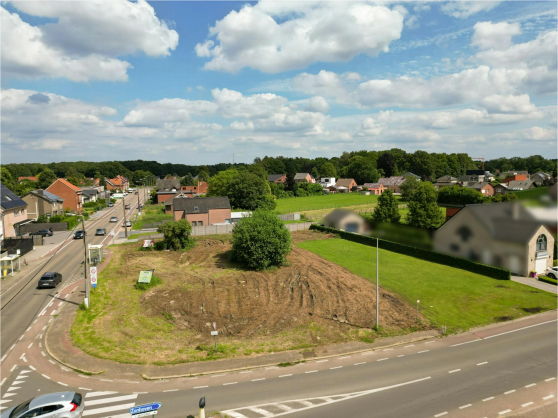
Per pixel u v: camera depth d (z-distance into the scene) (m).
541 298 33.31
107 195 149.88
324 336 26.34
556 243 42.47
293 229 76.62
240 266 47.00
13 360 22.88
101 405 18.05
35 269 45.34
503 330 26.92
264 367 22.03
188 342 25.58
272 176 190.62
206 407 17.84
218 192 111.50
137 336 26.41
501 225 42.16
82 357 23.14
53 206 86.56
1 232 55.50
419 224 59.28
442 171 186.75
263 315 30.75
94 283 35.94
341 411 17.39
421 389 19.33
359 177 178.62
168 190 140.50
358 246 59.97
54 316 30.02
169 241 57.22
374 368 21.69
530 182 125.00
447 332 26.78
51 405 16.05
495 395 18.72
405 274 42.53
